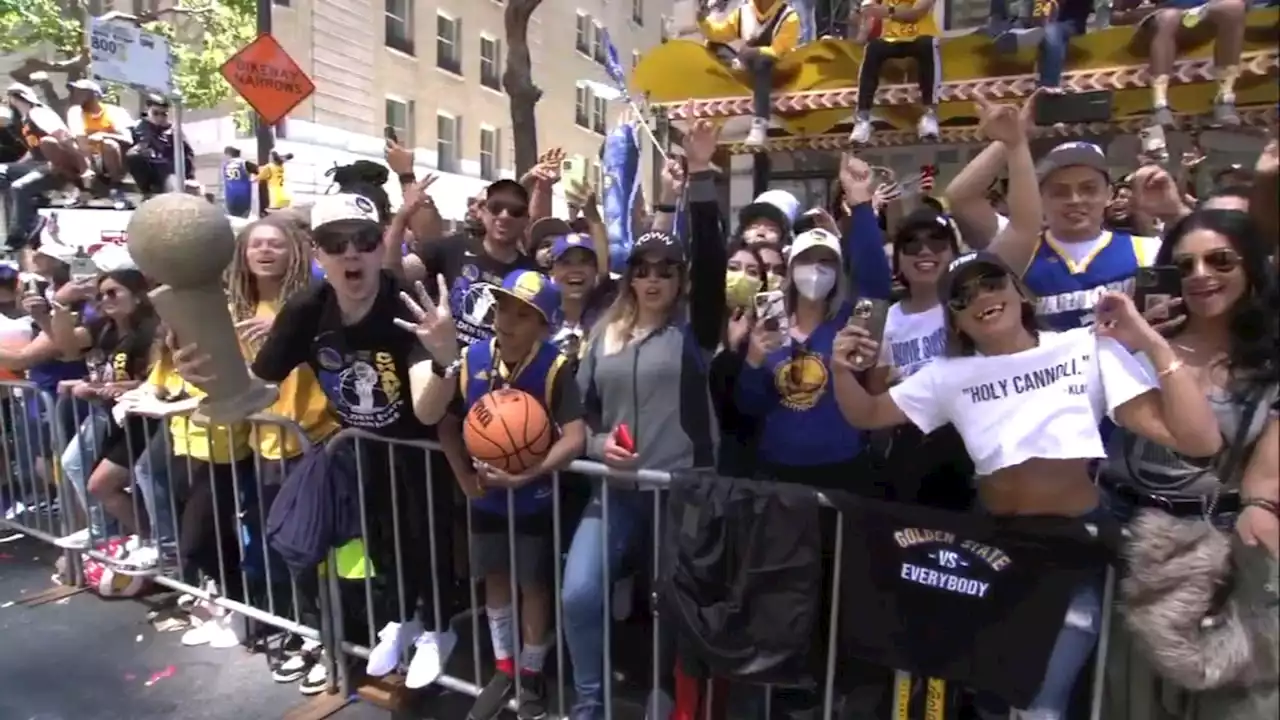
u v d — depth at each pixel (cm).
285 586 437
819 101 472
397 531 368
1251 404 244
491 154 2048
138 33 549
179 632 448
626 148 501
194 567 453
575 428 319
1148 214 369
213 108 1577
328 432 397
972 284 244
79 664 415
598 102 1998
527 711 343
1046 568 245
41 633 447
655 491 301
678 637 302
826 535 283
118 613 470
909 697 283
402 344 354
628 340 336
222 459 431
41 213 859
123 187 1052
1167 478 258
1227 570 229
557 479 320
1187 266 247
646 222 505
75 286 534
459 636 421
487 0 1994
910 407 263
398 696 377
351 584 400
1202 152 471
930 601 260
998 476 254
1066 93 405
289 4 1494
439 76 1867
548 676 379
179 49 1454
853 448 319
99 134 1040
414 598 387
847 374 272
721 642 280
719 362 332
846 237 369
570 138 1905
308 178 1519
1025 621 248
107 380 496
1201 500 253
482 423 309
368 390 357
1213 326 254
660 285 327
